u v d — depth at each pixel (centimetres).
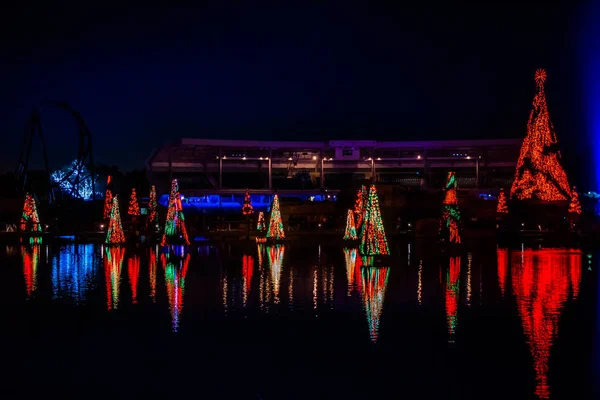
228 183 9788
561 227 5828
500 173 9619
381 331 1962
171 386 1490
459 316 2167
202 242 5691
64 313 2253
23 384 1509
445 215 4966
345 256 4312
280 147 9175
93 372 1591
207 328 2011
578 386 1462
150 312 2261
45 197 9312
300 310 2284
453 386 1471
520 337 1880
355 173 9900
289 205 7669
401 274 3266
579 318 2127
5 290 2766
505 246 5075
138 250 4916
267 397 1420
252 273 3334
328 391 1450
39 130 8112
